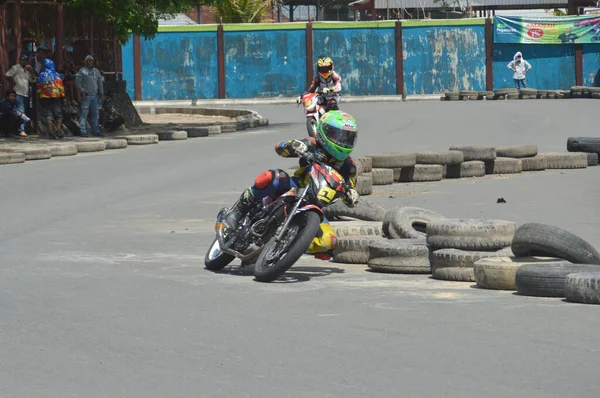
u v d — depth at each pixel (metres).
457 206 36.84
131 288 22.19
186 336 17.52
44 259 26.27
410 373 14.91
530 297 20.69
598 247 26.95
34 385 14.64
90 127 77.81
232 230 23.83
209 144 67.75
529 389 14.02
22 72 72.00
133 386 14.51
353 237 26.31
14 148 62.16
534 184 43.84
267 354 16.17
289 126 86.06
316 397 13.82
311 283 22.81
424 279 23.33
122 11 79.69
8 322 18.73
